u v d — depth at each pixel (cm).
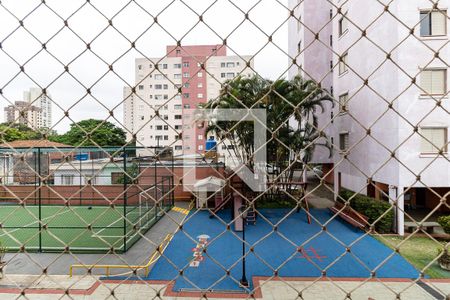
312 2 2166
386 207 1234
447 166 1155
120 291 759
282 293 753
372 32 1327
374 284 797
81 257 1012
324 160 1973
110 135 2145
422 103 1162
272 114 1396
